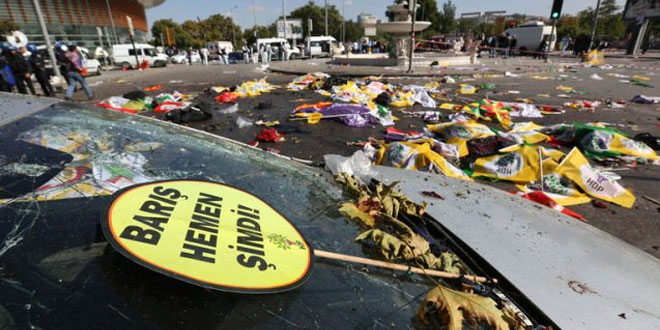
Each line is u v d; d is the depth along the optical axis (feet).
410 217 4.58
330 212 4.03
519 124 18.49
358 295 2.85
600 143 14.62
